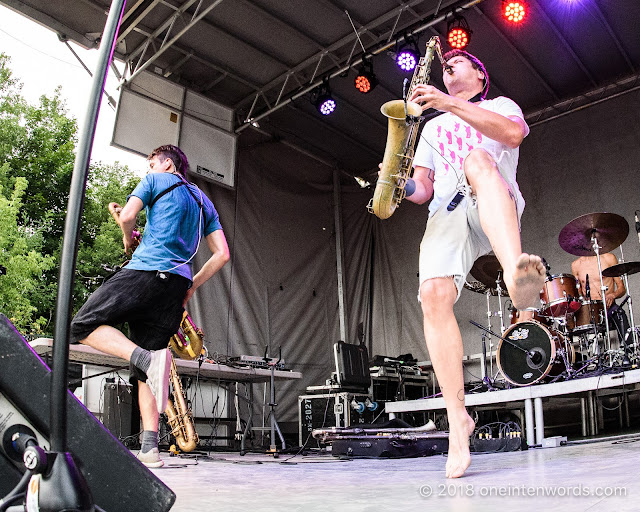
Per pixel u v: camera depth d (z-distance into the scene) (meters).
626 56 7.70
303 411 7.32
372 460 3.81
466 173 1.92
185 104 7.98
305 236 9.17
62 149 13.30
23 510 0.66
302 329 8.75
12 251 10.70
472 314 8.46
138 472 0.82
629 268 5.96
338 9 6.91
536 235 8.32
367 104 8.63
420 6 6.98
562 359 5.48
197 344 3.57
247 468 2.83
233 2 6.80
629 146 7.88
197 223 2.86
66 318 0.65
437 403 5.85
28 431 0.80
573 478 1.35
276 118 8.98
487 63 7.81
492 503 1.04
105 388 5.61
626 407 6.76
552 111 8.57
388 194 2.18
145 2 6.89
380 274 9.58
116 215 2.78
